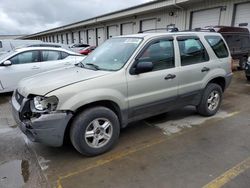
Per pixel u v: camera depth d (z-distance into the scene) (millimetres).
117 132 3449
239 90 7336
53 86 2975
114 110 3486
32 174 2930
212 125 4418
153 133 4082
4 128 4426
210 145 3623
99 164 3127
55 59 7469
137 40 3789
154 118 4785
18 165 3141
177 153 3385
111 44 4188
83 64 4039
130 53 3592
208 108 4754
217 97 4867
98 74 3293
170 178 2801
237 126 4375
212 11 14234
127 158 3266
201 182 2719
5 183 2748
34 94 2984
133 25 21250
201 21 15086
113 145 3602
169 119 4727
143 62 3455
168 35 3980
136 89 3516
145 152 3424
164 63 3865
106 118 3277
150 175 2867
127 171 2959
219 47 4816
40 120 2859
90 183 2734
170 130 4203
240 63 11094
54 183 2746
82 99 3004
